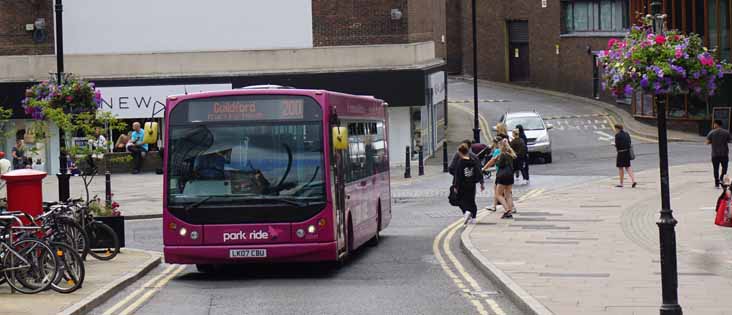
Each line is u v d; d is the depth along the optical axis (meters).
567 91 79.88
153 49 58.22
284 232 20.55
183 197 20.70
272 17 58.28
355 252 25.31
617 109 71.19
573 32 78.94
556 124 66.81
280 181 20.66
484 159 45.12
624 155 38.44
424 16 63.94
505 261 21.41
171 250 20.64
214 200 20.62
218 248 20.55
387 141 29.22
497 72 89.12
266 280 20.78
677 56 14.38
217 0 58.28
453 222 31.72
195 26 58.31
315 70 56.06
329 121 21.00
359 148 24.36
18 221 18.77
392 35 57.97
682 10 59.22
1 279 18.52
